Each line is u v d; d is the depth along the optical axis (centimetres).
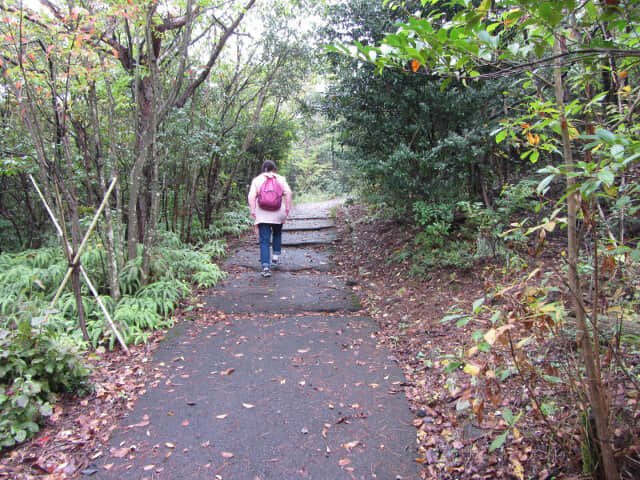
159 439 256
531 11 130
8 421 246
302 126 1088
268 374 331
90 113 422
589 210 164
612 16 126
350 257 678
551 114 191
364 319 444
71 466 232
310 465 231
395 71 511
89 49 362
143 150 473
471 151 496
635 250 161
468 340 346
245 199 1158
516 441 222
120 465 234
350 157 611
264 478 223
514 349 202
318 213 1125
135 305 427
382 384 312
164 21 573
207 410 285
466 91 512
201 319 450
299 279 587
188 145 641
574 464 195
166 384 320
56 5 409
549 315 171
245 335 406
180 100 656
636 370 207
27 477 224
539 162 568
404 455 237
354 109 570
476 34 144
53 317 382
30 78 362
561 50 166
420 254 557
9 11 320
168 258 549
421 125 541
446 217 521
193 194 721
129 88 581
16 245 721
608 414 175
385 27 528
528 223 533
